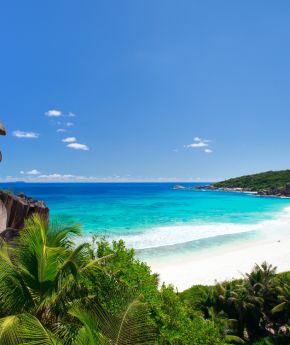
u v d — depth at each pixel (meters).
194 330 9.05
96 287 8.25
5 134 12.11
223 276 26.59
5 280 7.14
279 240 41.66
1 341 6.16
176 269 27.98
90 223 52.03
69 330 6.88
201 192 197.50
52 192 175.75
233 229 49.19
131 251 10.05
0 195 11.59
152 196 144.00
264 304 17.20
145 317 7.24
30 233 7.59
